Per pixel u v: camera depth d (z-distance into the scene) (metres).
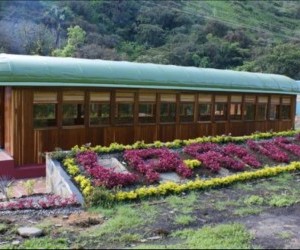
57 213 7.38
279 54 44.09
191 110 14.55
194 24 64.94
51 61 11.52
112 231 6.31
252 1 81.94
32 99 10.96
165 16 63.88
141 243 5.84
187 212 7.37
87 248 5.59
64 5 61.06
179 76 13.97
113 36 57.34
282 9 79.56
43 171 11.05
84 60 12.57
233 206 7.85
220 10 75.62
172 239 6.00
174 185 8.74
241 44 56.47
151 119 13.57
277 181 10.06
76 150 10.13
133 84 12.64
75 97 11.76
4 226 6.55
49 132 11.29
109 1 64.31
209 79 14.77
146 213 7.27
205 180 9.41
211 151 11.38
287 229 6.58
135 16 64.44
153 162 10.09
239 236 6.06
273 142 13.75
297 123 25.69
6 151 11.45
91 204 7.72
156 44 58.75
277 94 17.30
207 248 5.46
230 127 15.71
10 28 49.56
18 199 8.49
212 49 52.94
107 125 12.46
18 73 10.55
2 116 11.70
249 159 11.36
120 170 9.52
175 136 14.09
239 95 15.93
